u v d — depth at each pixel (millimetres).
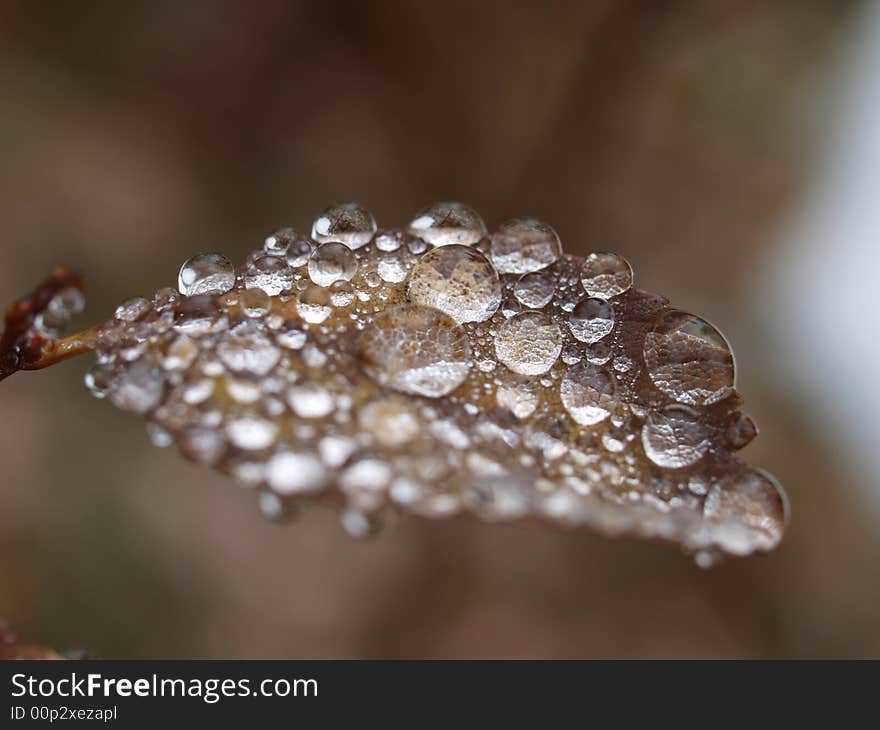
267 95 274
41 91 246
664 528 139
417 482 140
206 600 215
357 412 139
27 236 229
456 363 139
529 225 141
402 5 279
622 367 139
